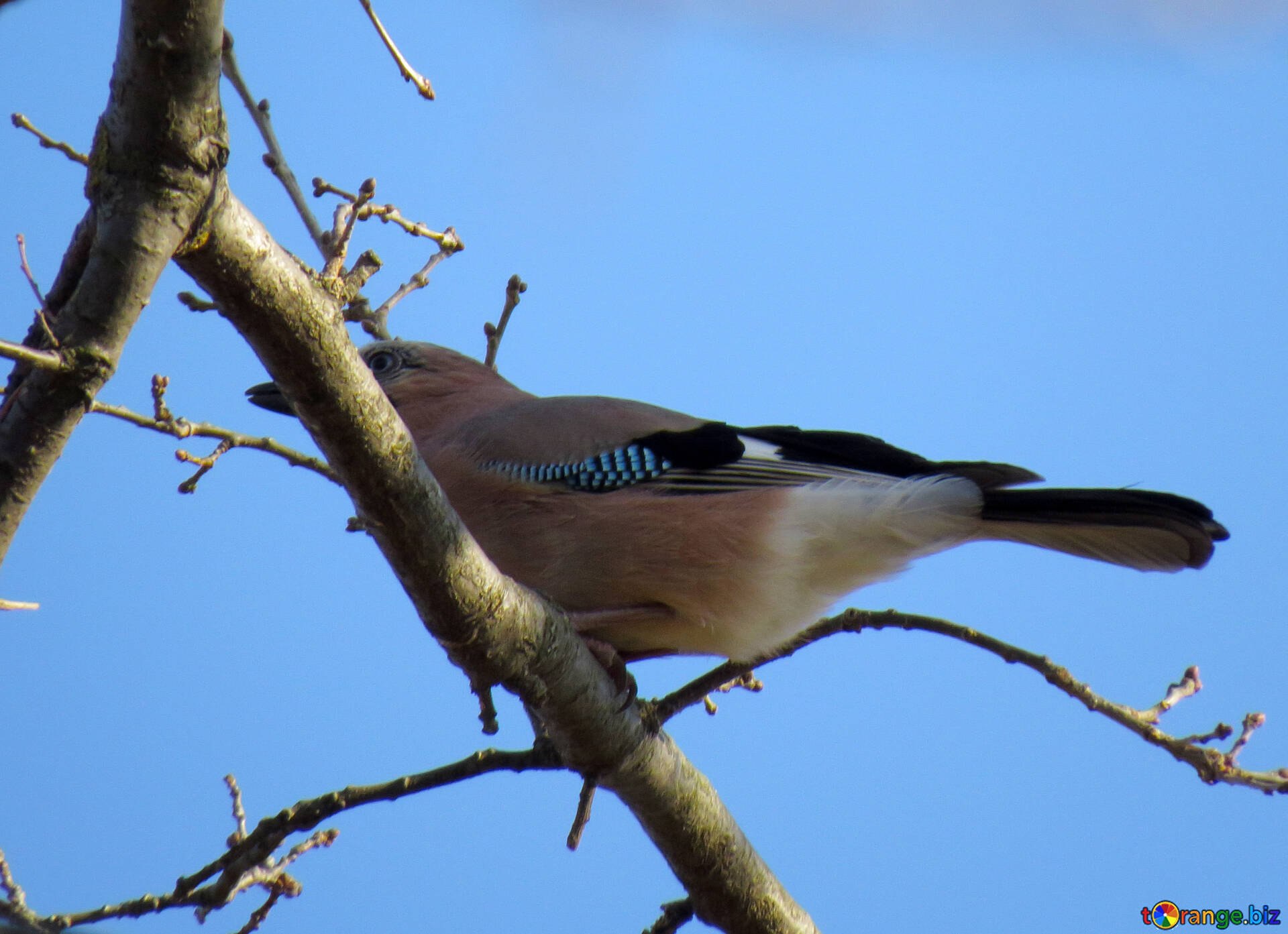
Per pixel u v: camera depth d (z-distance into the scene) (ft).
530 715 29.60
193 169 17.89
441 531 21.61
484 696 23.35
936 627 29.78
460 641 22.54
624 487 30.42
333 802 24.88
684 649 31.14
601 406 31.99
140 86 17.21
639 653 31.53
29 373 18.75
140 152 17.67
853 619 30.37
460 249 28.19
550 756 25.73
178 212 17.95
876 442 32.07
